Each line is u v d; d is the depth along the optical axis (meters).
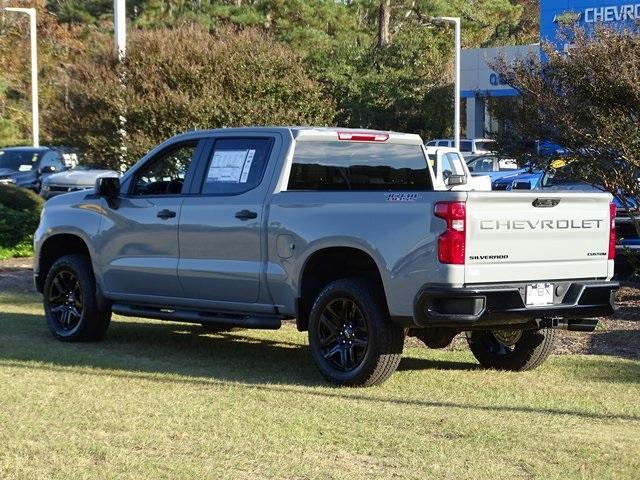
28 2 56.00
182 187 10.87
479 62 48.97
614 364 10.62
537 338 10.16
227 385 9.35
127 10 59.12
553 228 9.26
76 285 11.86
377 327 9.15
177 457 6.99
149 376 9.74
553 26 38.91
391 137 10.81
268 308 10.09
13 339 12.03
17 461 6.84
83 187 29.31
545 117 14.59
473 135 49.59
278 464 6.83
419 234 8.90
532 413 8.39
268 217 9.97
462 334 12.52
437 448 7.25
